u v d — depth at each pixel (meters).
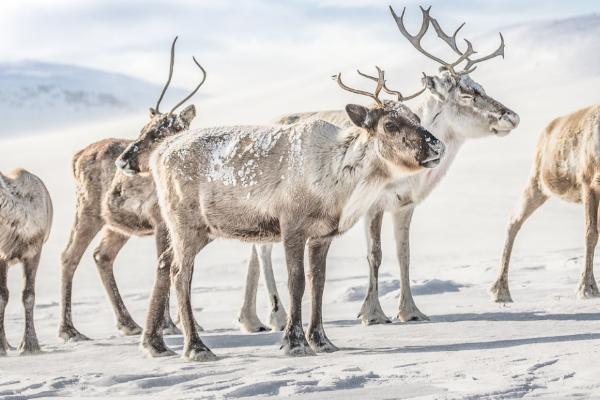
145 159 31.25
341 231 26.91
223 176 26.91
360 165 26.36
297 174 26.34
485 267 52.28
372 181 26.58
